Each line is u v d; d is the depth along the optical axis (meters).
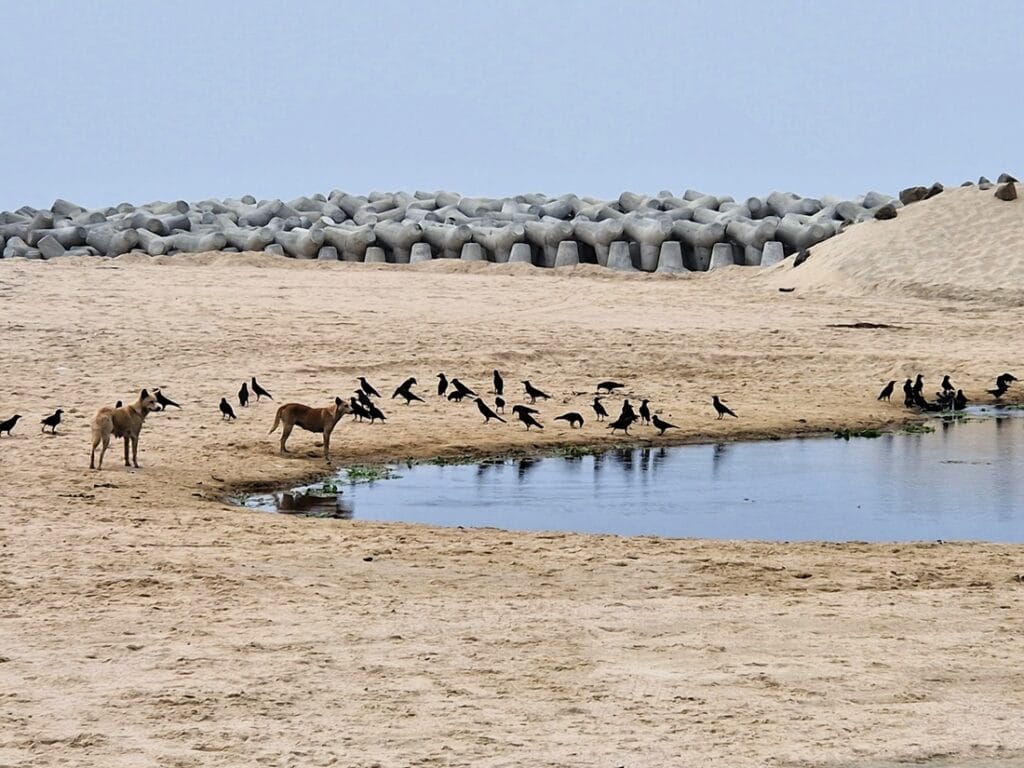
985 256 60.62
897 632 14.88
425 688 12.79
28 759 10.98
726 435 32.00
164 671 13.19
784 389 38.69
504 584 17.08
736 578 17.53
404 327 47.03
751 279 64.50
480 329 47.12
